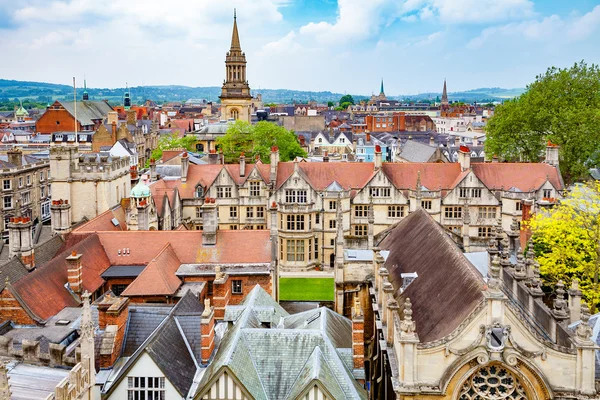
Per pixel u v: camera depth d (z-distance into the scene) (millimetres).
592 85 135375
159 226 99000
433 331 46000
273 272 76938
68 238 80438
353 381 45844
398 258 67062
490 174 115250
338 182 115375
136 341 50469
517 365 40688
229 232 80375
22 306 55531
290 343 46562
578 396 40281
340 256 73062
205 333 48562
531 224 78875
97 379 45875
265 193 117125
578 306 51938
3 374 33375
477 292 43219
